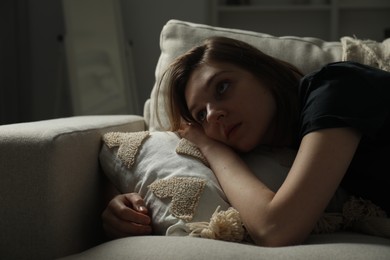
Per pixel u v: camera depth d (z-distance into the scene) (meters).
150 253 0.71
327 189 0.78
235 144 1.00
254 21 3.58
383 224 0.87
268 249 0.71
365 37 3.54
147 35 3.34
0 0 3.07
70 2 2.87
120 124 1.24
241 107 0.97
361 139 0.89
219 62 1.01
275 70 1.05
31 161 0.89
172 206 0.89
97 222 1.07
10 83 3.14
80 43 2.90
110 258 0.73
